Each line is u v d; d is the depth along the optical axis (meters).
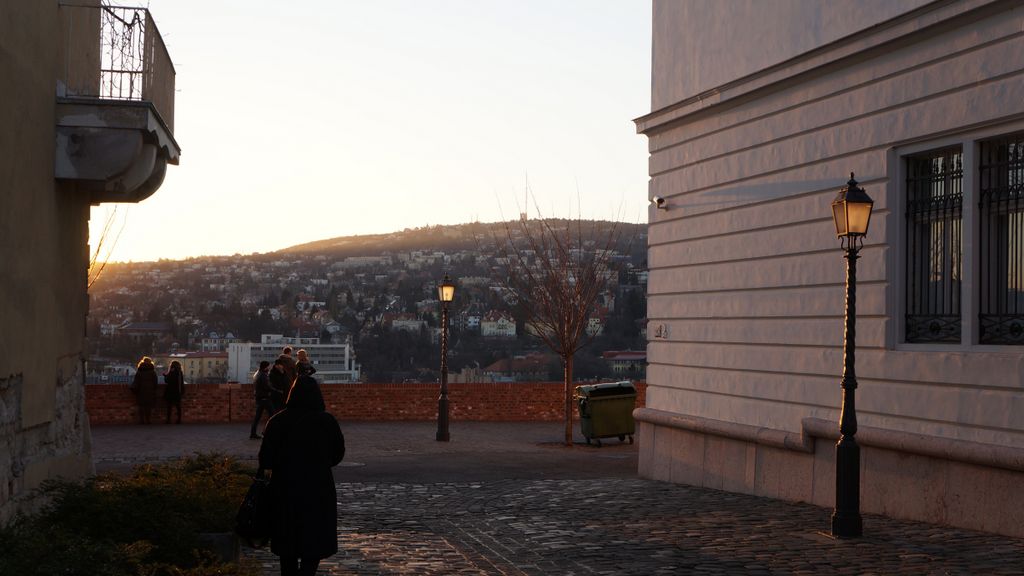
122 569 7.68
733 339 17.20
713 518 13.45
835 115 14.66
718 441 17.56
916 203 13.36
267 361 27.55
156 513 9.19
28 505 9.93
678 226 19.02
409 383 35.09
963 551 10.48
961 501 12.05
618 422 27.58
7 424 9.46
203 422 32.75
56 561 7.40
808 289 15.27
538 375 43.31
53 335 11.17
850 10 14.43
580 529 12.76
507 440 28.77
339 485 18.33
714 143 17.83
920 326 13.20
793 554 10.61
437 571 10.05
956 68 12.44
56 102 10.90
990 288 12.13
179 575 8.06
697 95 17.84
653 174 19.92
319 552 8.63
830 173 14.75
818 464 14.91
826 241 14.83
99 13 13.47
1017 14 11.55
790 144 15.71
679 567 10.07
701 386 18.16
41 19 10.27
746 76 16.38
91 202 13.39
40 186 10.38
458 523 13.68
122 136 11.07
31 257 10.15
